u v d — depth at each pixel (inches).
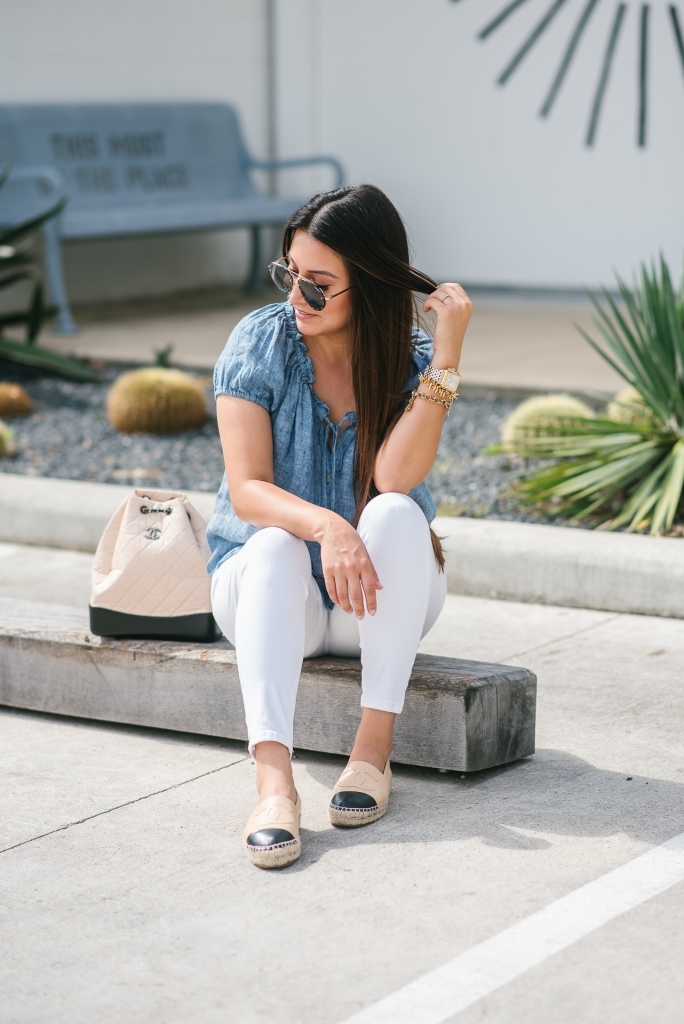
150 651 111.1
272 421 100.0
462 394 253.1
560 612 146.6
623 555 144.9
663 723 112.2
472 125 386.0
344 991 72.4
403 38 392.8
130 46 380.8
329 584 91.7
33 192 343.6
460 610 147.7
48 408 251.4
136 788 101.3
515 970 74.0
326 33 405.7
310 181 416.5
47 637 115.7
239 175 406.6
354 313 96.1
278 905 82.3
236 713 108.4
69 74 367.2
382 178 404.2
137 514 114.2
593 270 374.6
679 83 353.7
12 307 359.6
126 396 229.3
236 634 92.4
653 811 94.7
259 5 413.4
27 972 75.0
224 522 101.7
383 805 94.2
